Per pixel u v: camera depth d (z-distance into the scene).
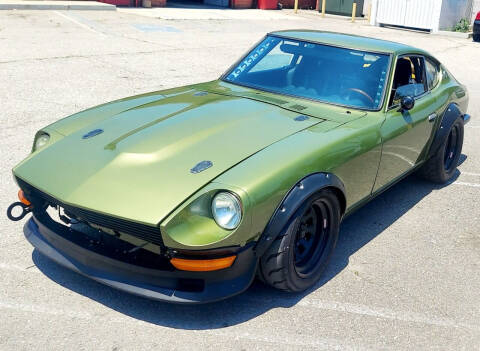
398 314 3.57
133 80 8.92
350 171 3.78
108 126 3.80
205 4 22.33
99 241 3.36
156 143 3.45
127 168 3.25
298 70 4.59
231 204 3.00
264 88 4.56
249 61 4.91
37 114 6.92
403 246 4.48
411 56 4.92
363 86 4.39
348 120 4.07
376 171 4.19
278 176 3.19
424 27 18.89
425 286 3.92
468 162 6.69
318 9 22.92
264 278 3.43
